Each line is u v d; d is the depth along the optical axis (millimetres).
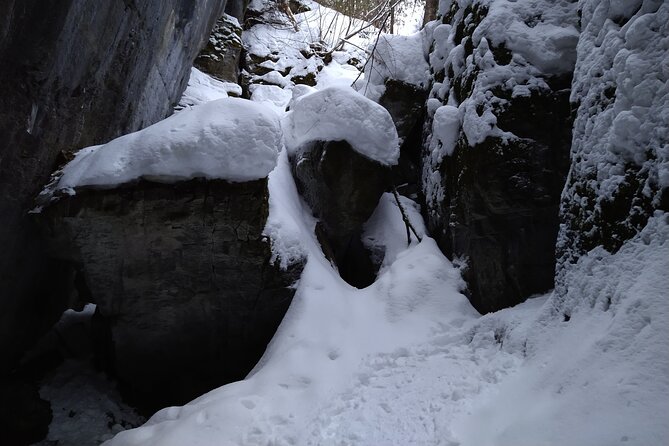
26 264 5984
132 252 6012
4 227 5387
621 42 4559
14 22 4426
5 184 5203
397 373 5449
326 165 7859
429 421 4418
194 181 5734
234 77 13328
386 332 6324
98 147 6074
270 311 6746
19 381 6527
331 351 5961
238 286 6504
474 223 6629
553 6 6570
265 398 5086
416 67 9609
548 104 6207
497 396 4457
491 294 6477
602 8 4996
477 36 6953
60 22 4840
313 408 5012
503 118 6312
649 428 2895
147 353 6742
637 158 4094
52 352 7312
